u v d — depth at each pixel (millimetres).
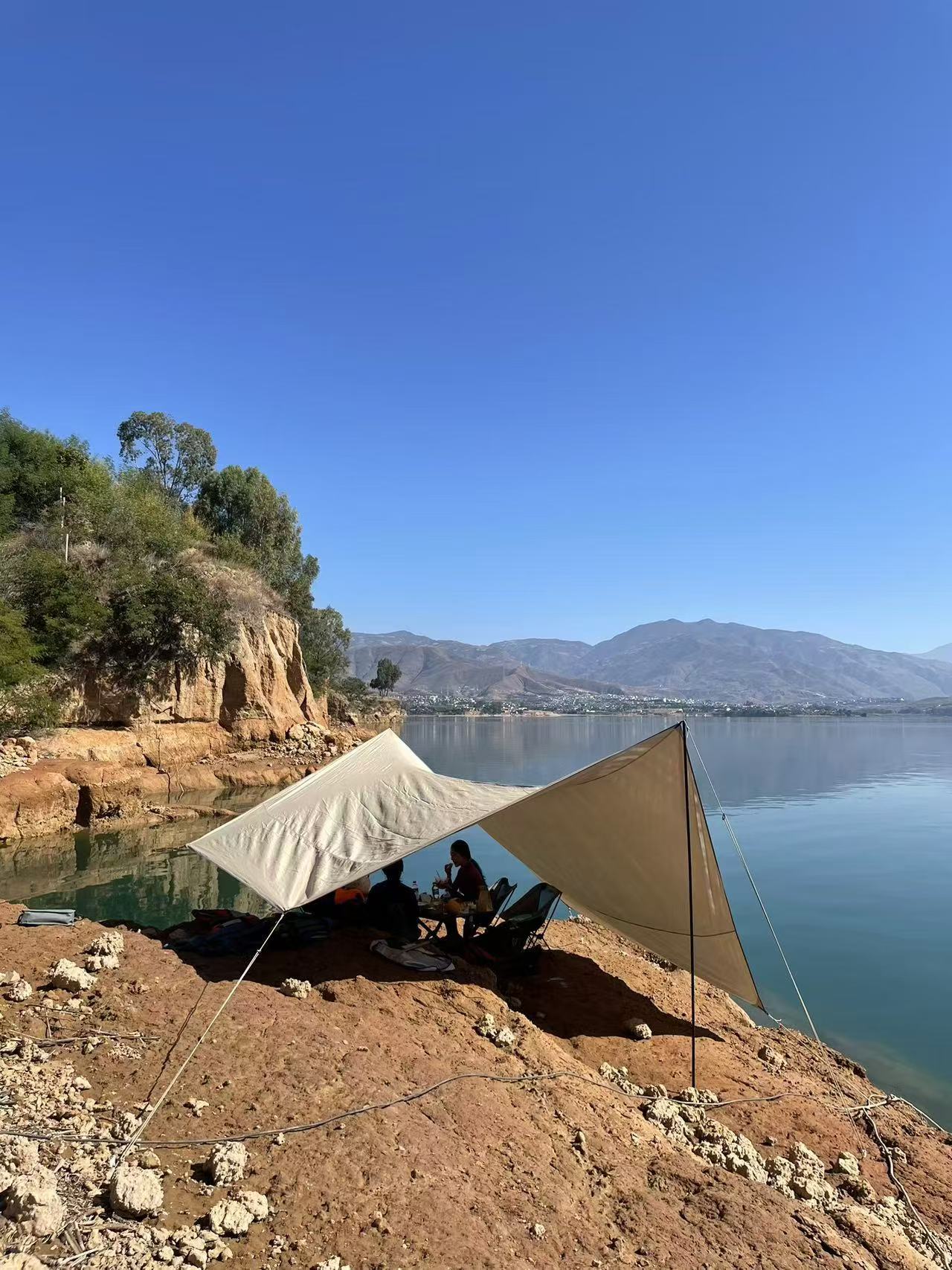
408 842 8461
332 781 9812
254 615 38062
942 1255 5328
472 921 9633
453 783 9812
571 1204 4586
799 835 24859
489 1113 5348
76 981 6277
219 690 34531
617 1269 4070
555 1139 5316
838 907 15727
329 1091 5102
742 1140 6188
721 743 86250
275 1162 4324
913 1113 7609
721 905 8844
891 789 38969
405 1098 5223
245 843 8828
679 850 8789
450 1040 6496
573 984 9344
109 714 30109
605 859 9469
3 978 6305
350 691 79438
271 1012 6203
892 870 19359
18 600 28531
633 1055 7660
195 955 7633
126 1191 3760
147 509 37094
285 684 39750
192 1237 3641
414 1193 4211
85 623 29172
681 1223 4652
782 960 12367
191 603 32438
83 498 34000
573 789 8977
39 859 17500
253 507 56000
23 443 34656
